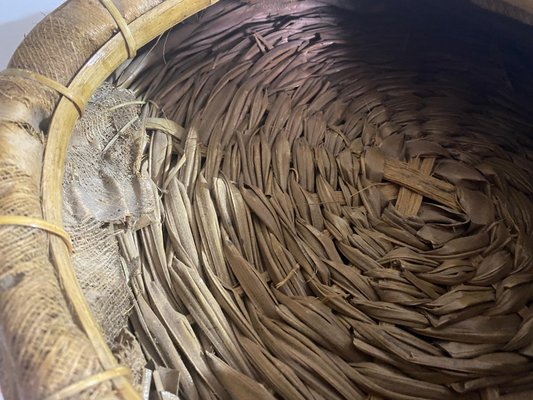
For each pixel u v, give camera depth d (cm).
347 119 69
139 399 30
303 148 63
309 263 54
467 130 69
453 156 67
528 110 72
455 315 52
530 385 50
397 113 70
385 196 61
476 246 58
